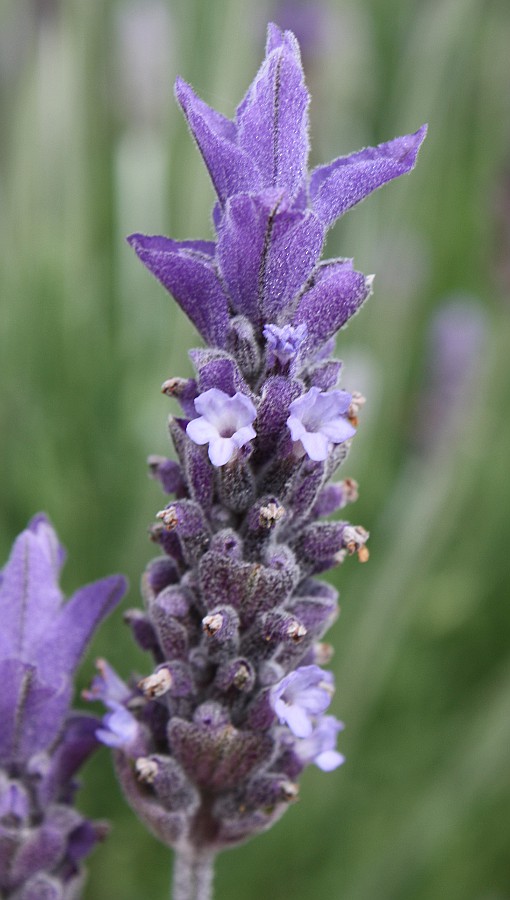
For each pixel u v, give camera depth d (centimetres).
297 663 11
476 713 22
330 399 11
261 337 11
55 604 12
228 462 11
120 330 24
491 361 23
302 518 11
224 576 11
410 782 22
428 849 20
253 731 11
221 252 11
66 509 21
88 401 22
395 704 23
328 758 12
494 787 21
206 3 21
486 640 24
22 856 12
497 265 24
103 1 24
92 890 19
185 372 21
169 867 20
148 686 11
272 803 12
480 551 25
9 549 21
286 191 11
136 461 22
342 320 11
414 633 24
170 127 22
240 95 21
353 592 23
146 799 12
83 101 24
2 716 12
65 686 12
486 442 24
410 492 25
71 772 12
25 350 22
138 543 20
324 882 20
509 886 21
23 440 21
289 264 11
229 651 11
